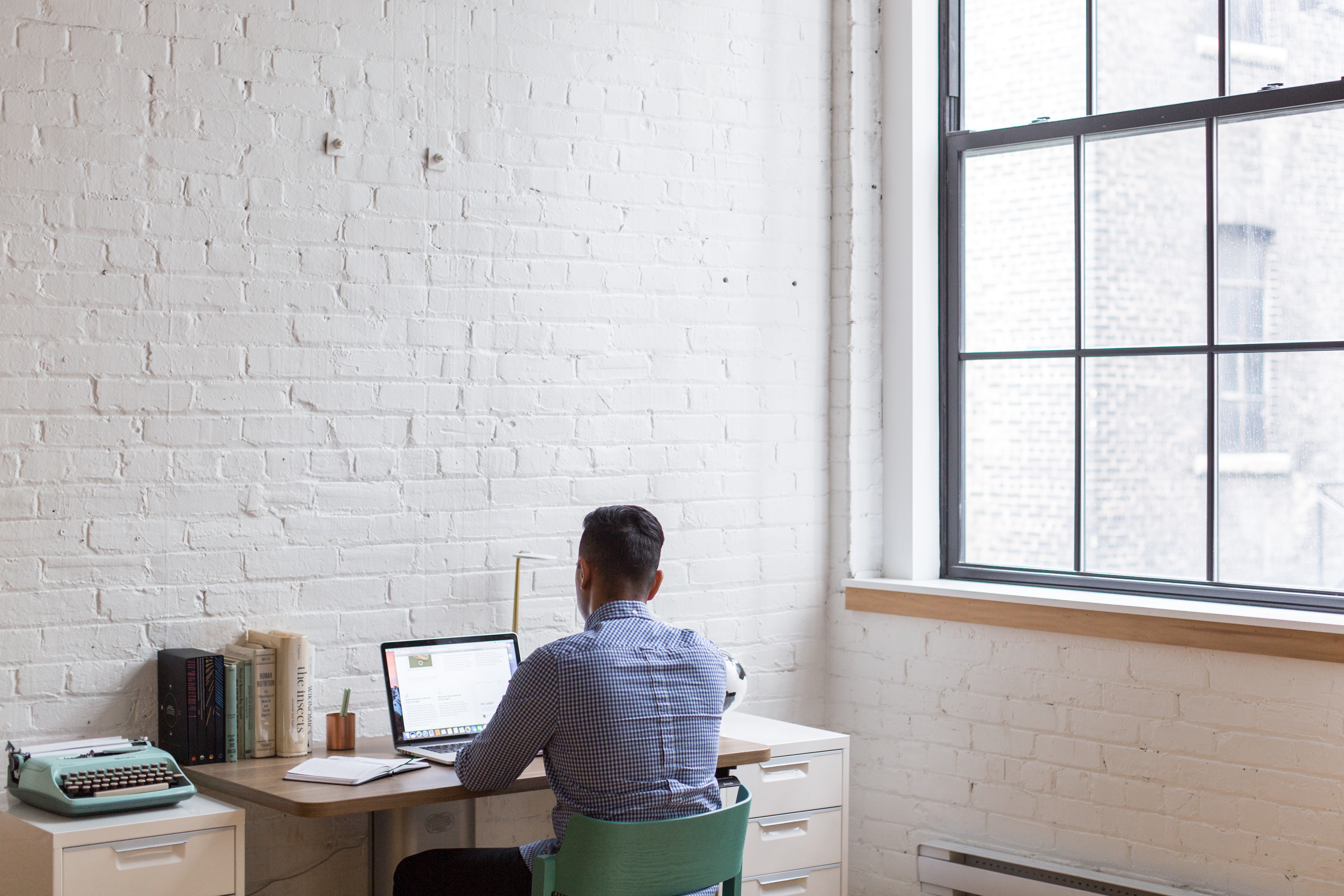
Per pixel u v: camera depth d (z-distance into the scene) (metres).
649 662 2.31
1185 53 3.37
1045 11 3.64
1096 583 3.48
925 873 3.59
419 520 3.14
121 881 2.18
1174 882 3.17
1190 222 3.34
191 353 2.83
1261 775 3.03
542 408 3.33
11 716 2.63
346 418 3.03
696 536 3.61
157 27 2.78
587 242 3.41
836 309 3.85
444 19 3.16
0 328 2.62
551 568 3.35
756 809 3.07
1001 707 3.49
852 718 3.82
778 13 3.77
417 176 3.12
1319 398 3.13
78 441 2.71
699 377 3.62
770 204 3.75
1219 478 3.29
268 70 2.91
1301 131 3.17
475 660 2.99
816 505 3.85
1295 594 3.13
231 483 2.88
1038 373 3.64
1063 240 3.59
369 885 3.09
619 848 2.13
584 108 3.40
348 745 2.83
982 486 3.76
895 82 3.84
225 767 2.64
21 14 2.63
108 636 2.74
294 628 2.97
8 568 2.63
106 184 2.72
